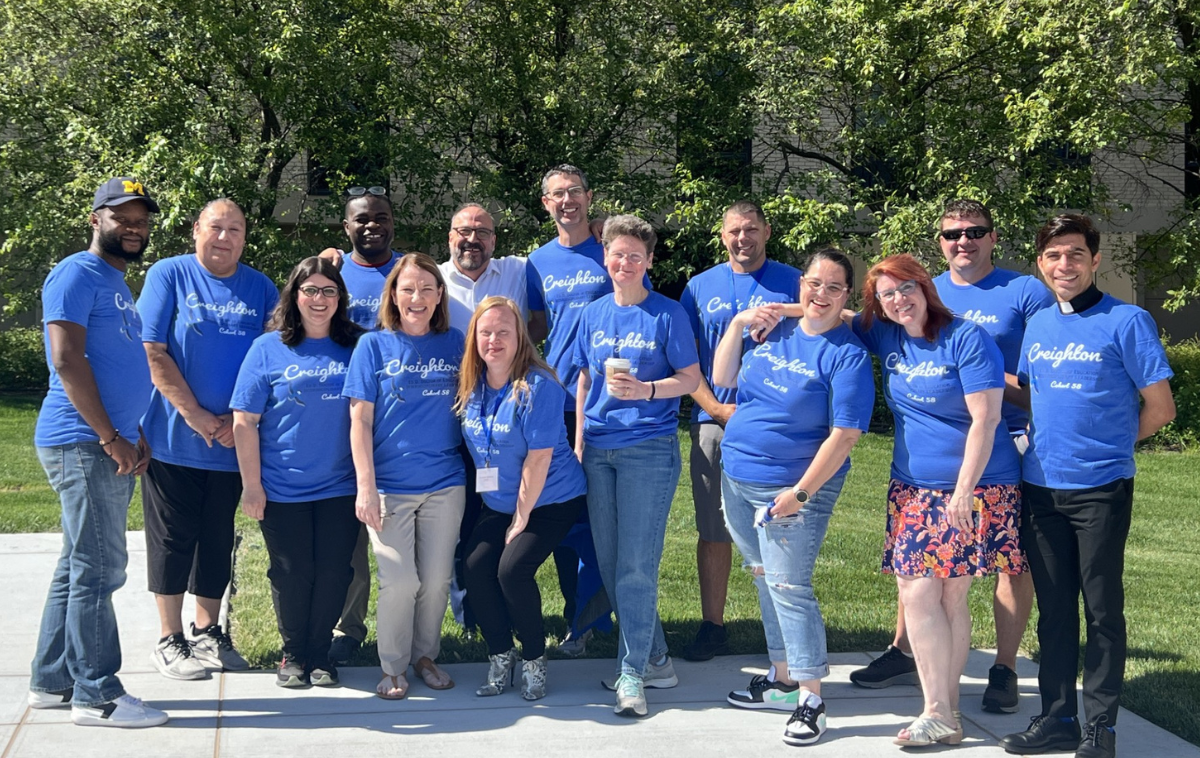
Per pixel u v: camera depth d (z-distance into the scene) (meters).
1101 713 3.84
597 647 5.35
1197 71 13.91
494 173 14.87
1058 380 3.94
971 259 4.59
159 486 4.57
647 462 4.46
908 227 13.03
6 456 10.78
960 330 4.02
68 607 4.04
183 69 13.78
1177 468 12.36
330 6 14.04
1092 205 14.20
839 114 15.18
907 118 14.06
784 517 4.11
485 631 4.55
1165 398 3.85
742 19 15.26
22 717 4.11
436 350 4.53
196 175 12.27
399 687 4.50
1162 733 4.18
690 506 9.20
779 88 14.23
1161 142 16.03
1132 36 12.74
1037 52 13.61
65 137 13.78
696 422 5.18
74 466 3.98
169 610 4.69
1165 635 5.59
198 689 4.53
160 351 4.51
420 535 4.56
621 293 4.55
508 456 4.43
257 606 5.70
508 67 15.23
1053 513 3.97
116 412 4.08
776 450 4.16
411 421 4.46
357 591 5.00
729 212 5.04
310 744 3.95
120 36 13.77
